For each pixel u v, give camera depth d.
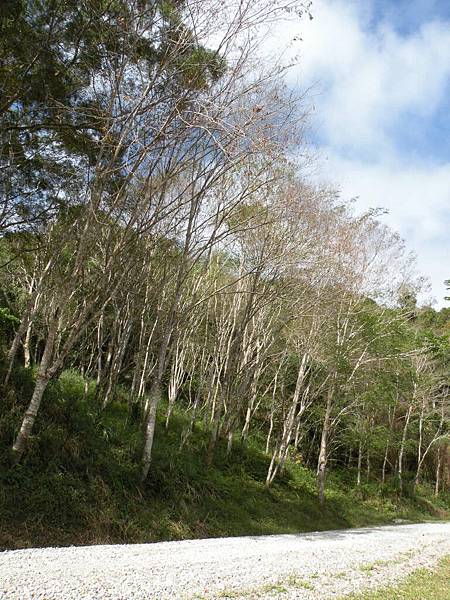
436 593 8.70
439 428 40.50
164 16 12.51
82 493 11.80
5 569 6.93
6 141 13.44
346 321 22.23
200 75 12.74
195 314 22.25
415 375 32.16
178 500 14.38
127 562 8.30
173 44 12.64
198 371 28.00
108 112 12.38
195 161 14.12
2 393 13.97
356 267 21.12
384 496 31.55
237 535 14.26
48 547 9.44
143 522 12.33
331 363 22.52
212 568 8.51
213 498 16.12
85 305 14.32
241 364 21.67
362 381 23.66
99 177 12.50
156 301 19.80
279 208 16.80
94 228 13.77
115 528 11.49
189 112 12.54
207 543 11.74
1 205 14.52
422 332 37.19
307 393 24.06
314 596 7.47
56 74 13.14
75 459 12.84
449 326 48.28
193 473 16.52
